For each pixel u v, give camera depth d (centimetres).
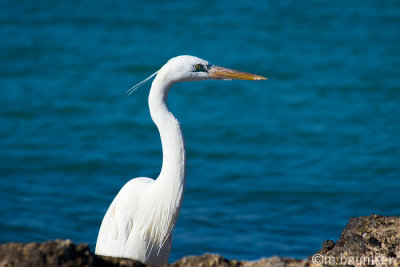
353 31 3108
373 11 3428
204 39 2972
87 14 3378
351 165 1689
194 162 1744
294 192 1475
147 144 1902
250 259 1079
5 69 2592
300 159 1755
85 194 1467
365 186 1512
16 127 2012
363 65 2634
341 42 2953
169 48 2844
